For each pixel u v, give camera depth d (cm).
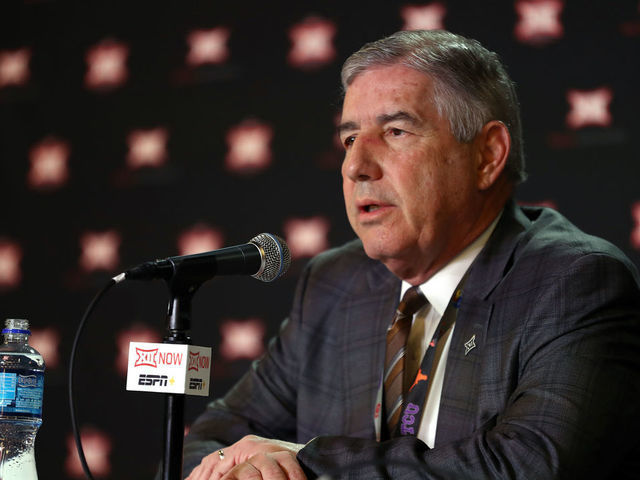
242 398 446
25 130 925
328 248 820
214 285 834
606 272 344
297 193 838
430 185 365
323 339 423
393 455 303
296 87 854
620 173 739
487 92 381
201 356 281
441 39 384
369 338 403
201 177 869
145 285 866
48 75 930
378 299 413
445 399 354
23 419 332
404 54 377
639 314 339
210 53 885
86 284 883
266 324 820
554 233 381
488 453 295
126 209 884
